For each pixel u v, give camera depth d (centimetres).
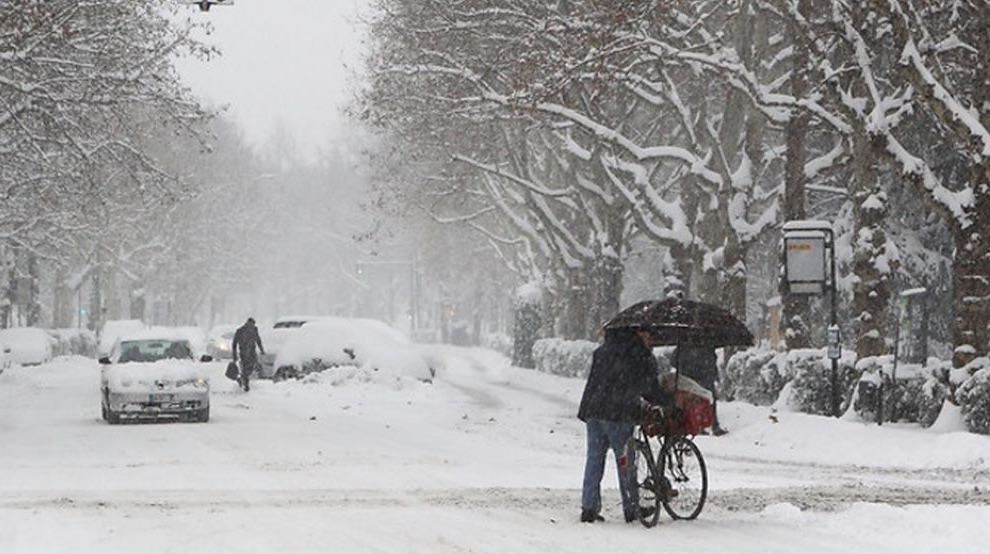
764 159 14138
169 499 4531
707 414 4109
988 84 7606
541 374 16562
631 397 3947
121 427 8025
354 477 5303
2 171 12862
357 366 11969
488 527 3831
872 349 8919
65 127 10625
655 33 11031
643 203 12794
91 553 3353
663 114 14538
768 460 6500
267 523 3891
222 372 15412
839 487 5059
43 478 5234
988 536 3497
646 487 3962
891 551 3341
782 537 3638
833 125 9612
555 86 9681
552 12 10538
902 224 12800
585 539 3606
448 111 12588
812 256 8506
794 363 8894
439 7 12150
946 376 7606
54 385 13288
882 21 8312
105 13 10194
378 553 3341
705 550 3397
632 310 4197
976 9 7581
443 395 11362
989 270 7531
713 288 11394
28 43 9700
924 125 11462
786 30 11488
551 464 5997
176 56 10594
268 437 7256
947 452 6291
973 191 7562
